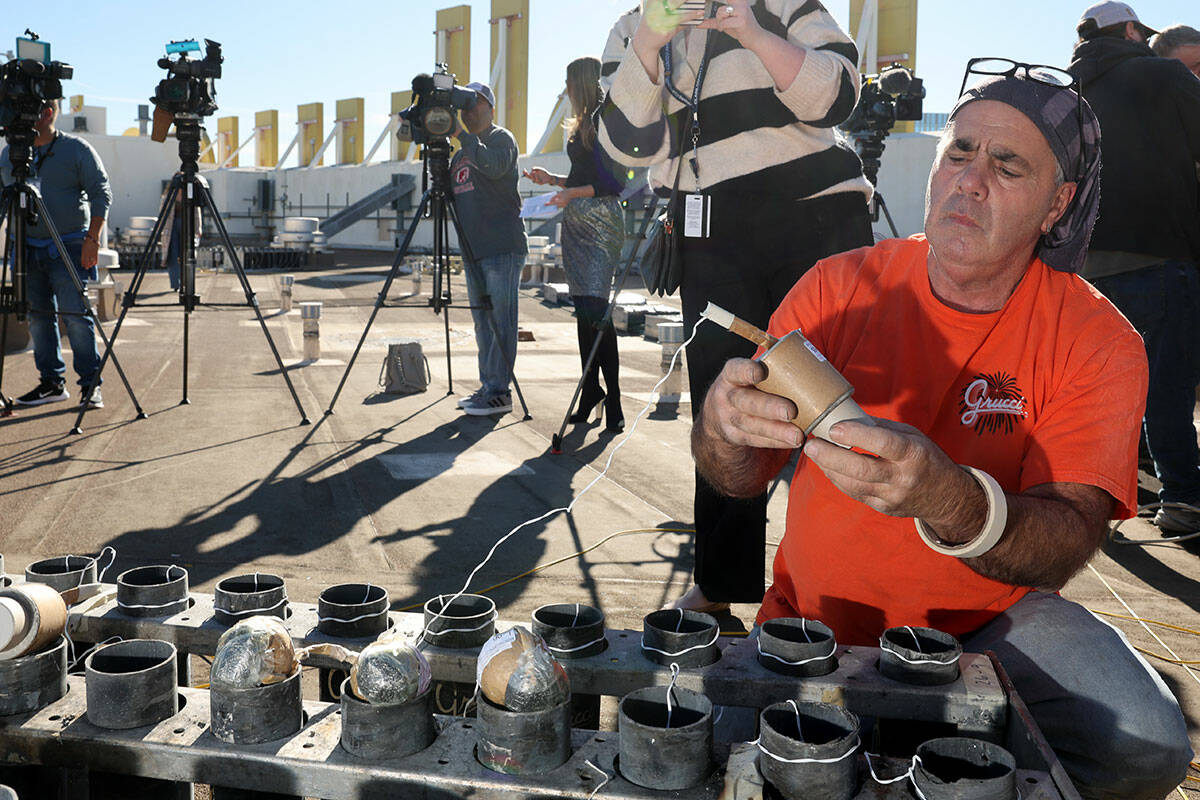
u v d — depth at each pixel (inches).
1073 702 50.6
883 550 55.9
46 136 217.5
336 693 50.5
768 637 46.0
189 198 209.0
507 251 215.5
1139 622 102.7
